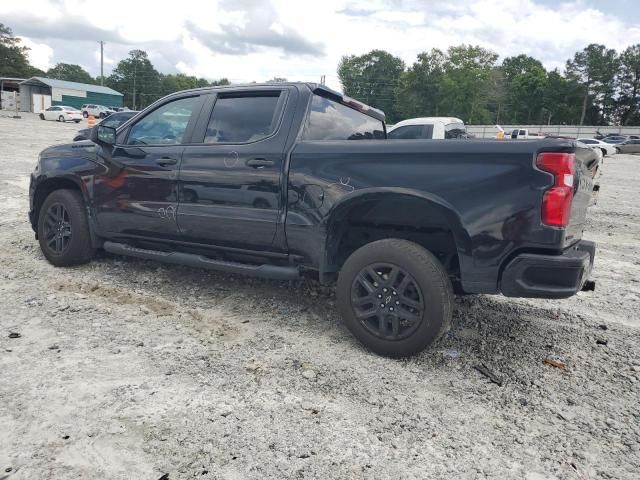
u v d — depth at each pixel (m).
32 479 2.10
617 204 11.84
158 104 4.50
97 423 2.49
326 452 2.37
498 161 2.96
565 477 2.28
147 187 4.32
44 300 4.14
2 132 25.05
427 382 3.08
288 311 4.18
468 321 4.14
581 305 4.66
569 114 99.38
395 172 3.24
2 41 99.00
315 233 3.53
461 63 73.38
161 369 3.07
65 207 4.90
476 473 2.28
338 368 3.20
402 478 2.22
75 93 64.75
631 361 3.50
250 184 3.76
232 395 2.82
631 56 98.56
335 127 4.12
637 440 2.57
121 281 4.72
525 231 2.91
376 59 103.38
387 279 3.30
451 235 3.53
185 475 2.17
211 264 4.07
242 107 4.04
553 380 3.19
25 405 2.62
